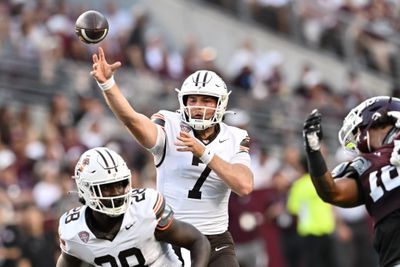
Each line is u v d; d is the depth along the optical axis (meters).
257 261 43.34
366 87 69.50
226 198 23.28
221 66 67.88
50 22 54.78
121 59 55.91
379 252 20.88
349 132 21.53
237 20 69.62
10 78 52.28
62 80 53.41
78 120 49.97
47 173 42.88
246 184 22.42
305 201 43.69
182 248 22.72
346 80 68.38
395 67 71.12
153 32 63.88
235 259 23.20
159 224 21.16
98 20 21.89
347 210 46.25
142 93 54.78
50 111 49.66
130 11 64.31
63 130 48.56
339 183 21.06
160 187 23.19
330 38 71.00
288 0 70.56
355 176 21.17
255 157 50.62
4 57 52.34
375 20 75.75
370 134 21.34
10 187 43.12
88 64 55.00
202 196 22.98
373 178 20.83
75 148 47.06
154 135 22.69
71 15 56.88
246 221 42.97
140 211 21.11
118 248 21.22
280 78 63.28
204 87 22.53
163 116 23.20
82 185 20.89
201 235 21.52
